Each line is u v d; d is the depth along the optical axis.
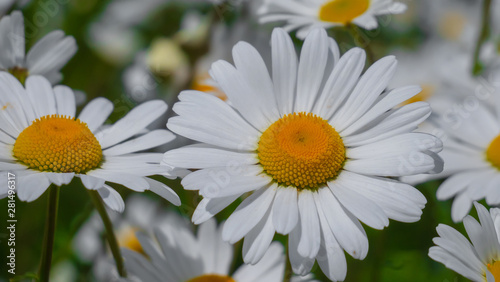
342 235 0.31
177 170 0.32
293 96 0.33
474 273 0.31
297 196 0.32
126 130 0.33
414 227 0.38
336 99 0.33
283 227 0.31
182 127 0.32
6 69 0.36
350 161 0.32
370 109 0.32
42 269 0.32
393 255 0.38
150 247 0.34
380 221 0.31
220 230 0.35
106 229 0.33
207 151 0.32
